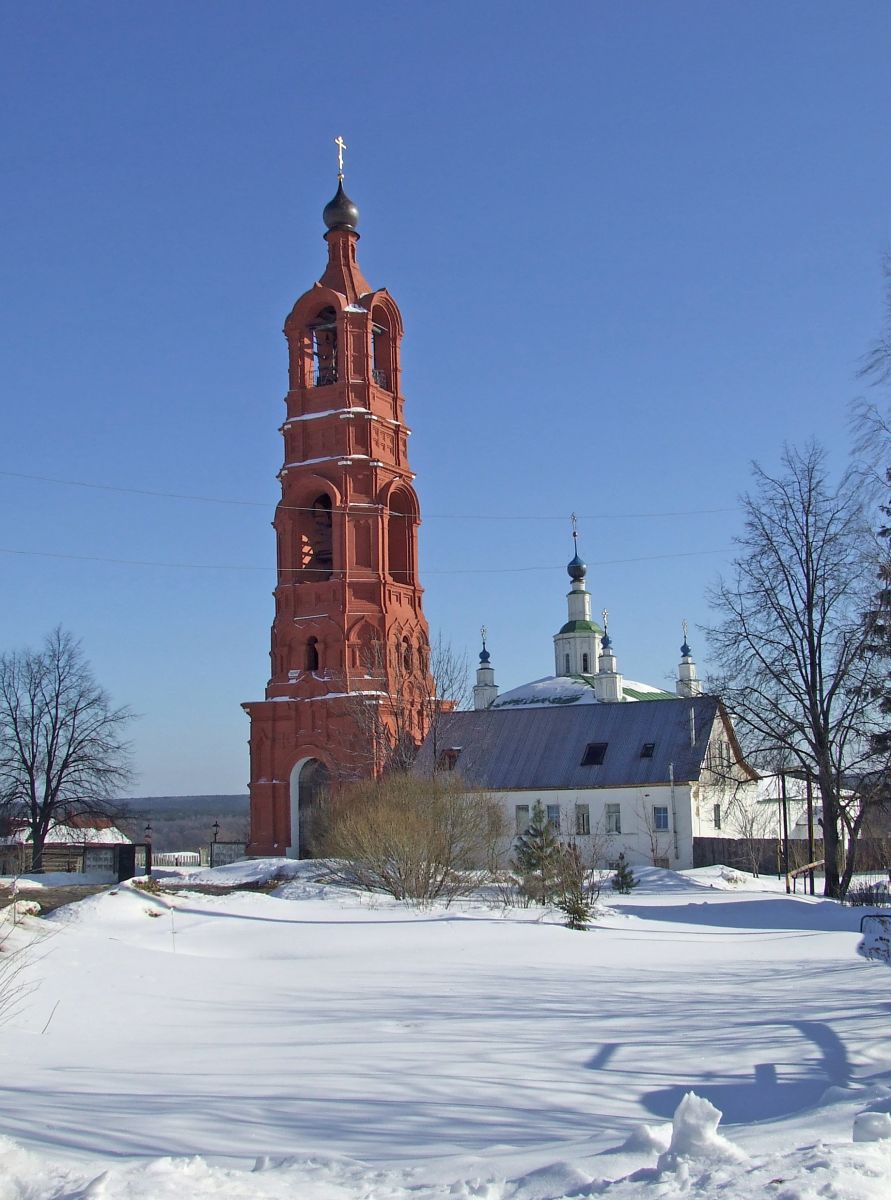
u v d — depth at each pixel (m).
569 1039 13.02
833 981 18.02
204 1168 6.83
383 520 63.31
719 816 65.25
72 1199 6.18
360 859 35.31
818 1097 9.72
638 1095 10.08
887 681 37.97
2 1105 9.46
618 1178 6.41
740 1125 7.91
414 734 62.53
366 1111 9.44
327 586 62.78
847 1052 11.74
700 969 20.48
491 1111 9.47
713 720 63.81
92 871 45.12
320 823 45.38
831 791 43.41
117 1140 8.27
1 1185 6.61
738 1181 5.77
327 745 61.00
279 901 31.94
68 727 63.03
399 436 66.06
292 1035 13.59
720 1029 13.52
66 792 62.78
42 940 19.22
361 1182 6.80
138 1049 12.67
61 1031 13.54
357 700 60.59
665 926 29.41
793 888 48.84
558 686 85.06
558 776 64.31
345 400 64.00
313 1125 8.93
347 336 64.50
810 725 44.50
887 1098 8.04
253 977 18.75
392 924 26.67
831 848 43.78
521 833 63.97
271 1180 6.70
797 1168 5.84
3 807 62.12
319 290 65.25
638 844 61.94
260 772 63.06
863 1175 5.67
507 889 34.31
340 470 63.09
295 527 64.06
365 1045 12.78
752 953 23.25
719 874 52.97
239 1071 11.28
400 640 63.19
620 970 20.30
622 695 81.56
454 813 37.69
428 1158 7.75
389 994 17.19
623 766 63.56
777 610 44.66
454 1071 11.20
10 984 15.33
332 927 25.73
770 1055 11.77
